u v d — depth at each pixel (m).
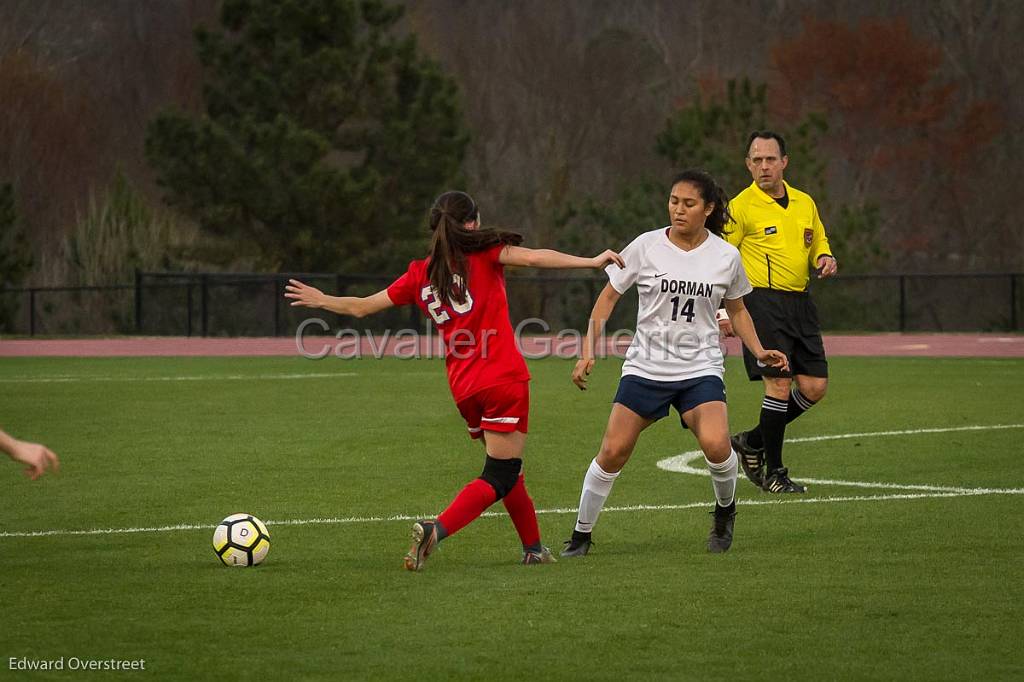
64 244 162.12
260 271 146.38
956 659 20.34
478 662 20.33
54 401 66.06
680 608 23.52
